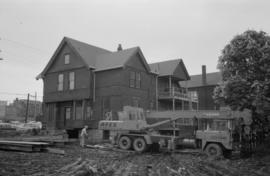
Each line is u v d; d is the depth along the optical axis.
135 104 30.23
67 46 32.69
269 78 16.56
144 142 20.05
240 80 16.83
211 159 16.27
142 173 11.57
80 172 11.24
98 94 30.17
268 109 15.80
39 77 34.84
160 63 38.72
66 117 32.78
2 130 38.53
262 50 16.84
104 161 15.04
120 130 21.44
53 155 16.95
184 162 14.98
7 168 11.73
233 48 17.61
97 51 34.66
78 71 31.27
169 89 35.66
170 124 20.83
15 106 98.19
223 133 17.61
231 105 17.53
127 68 29.44
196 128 19.12
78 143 24.73
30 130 37.81
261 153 17.39
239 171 12.42
